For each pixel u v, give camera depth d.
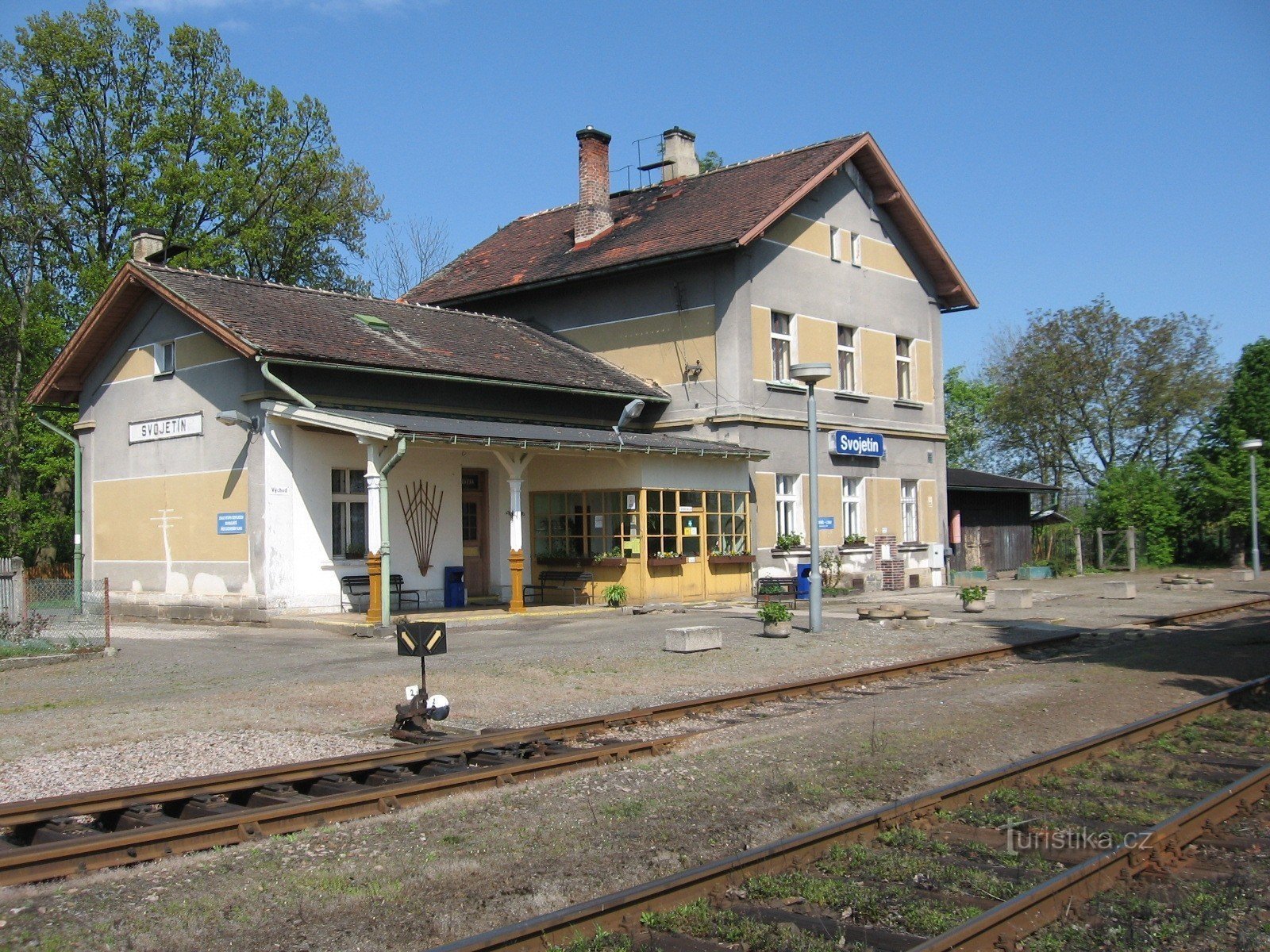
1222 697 11.54
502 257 31.78
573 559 23.75
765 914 5.48
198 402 21.16
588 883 6.00
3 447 33.69
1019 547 39.12
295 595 19.94
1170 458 49.62
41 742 9.99
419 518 21.94
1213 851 6.54
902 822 6.94
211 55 37.66
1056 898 5.47
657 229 27.62
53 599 21.30
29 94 34.66
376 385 21.06
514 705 11.98
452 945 4.81
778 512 26.92
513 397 23.53
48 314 34.81
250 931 5.39
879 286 30.22
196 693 12.68
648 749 9.54
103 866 6.38
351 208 40.66
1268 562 41.50
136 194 35.50
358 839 6.90
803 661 15.46
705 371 25.92
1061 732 10.33
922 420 31.81
